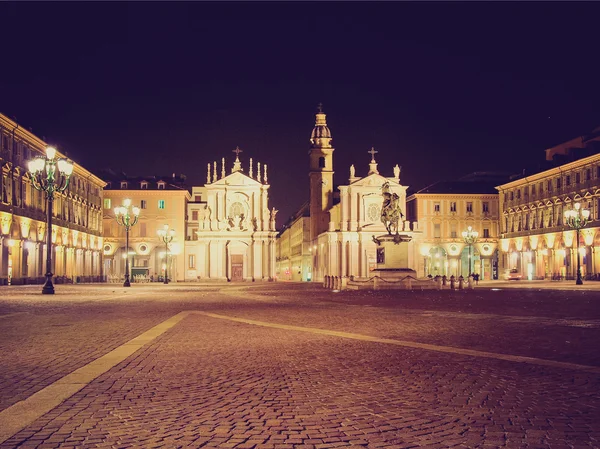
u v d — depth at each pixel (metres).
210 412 7.95
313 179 121.25
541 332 16.80
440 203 112.38
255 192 103.69
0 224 61.25
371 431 7.05
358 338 15.68
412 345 14.20
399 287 51.62
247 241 102.38
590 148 83.50
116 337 16.00
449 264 111.75
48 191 40.16
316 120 123.12
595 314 23.05
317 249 117.25
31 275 70.62
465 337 15.77
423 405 8.28
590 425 7.22
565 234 85.56
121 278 95.25
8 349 13.72
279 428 7.19
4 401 8.56
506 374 10.47
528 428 7.12
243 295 43.16
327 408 8.16
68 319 21.53
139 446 6.51
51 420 7.54
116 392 9.19
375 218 104.19
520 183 101.00
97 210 102.06
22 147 68.94
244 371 10.95
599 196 78.06
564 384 9.59
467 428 7.14
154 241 106.19
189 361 12.08
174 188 106.75
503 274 102.12
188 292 49.19
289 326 18.89
